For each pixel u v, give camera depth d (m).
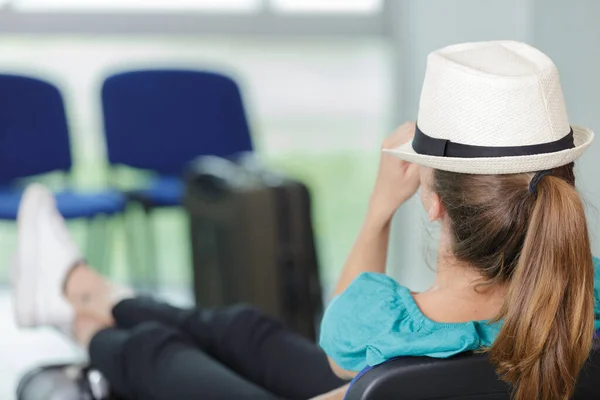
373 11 5.48
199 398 2.20
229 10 5.42
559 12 4.20
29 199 3.23
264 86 5.56
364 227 2.04
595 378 1.60
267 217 3.93
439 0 4.92
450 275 1.65
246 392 2.18
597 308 1.71
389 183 1.98
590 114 4.13
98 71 5.42
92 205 4.44
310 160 5.62
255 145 5.09
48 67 5.37
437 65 1.61
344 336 1.66
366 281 1.69
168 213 5.48
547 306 1.49
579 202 1.50
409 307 1.63
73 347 4.36
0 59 5.31
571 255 1.49
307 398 2.30
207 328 2.55
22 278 3.14
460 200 1.56
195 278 4.22
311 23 5.47
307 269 3.98
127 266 5.34
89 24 5.30
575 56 4.16
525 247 1.50
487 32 4.59
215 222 4.07
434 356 1.54
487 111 1.56
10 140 4.77
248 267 3.96
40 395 2.32
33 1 5.24
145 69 4.97
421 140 1.64
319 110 5.59
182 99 4.98
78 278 3.13
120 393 2.41
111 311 2.98
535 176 1.52
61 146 4.87
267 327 2.46
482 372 1.52
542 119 1.56
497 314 1.56
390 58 5.47
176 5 5.38
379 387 1.48
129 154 4.90
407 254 5.32
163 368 2.31
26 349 4.33
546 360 1.52
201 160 4.81
